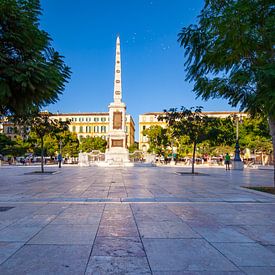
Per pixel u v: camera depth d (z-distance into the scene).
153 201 9.30
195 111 24.94
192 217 6.89
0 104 7.60
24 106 7.96
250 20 10.70
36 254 4.23
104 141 84.81
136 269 3.69
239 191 12.39
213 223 6.27
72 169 35.56
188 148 67.75
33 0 7.78
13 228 5.73
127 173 26.95
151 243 4.79
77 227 5.81
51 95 8.01
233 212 7.58
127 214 7.18
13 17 7.17
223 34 11.17
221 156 68.75
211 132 24.81
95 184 15.38
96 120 118.12
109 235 5.24
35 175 23.47
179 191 12.23
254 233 5.47
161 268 3.73
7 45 7.45
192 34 12.67
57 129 25.25
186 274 3.55
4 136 58.88
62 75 8.34
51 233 5.36
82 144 80.56
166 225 6.04
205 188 13.62
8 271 3.61
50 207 8.18
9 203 8.87
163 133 60.91
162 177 21.66
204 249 4.51
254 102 11.11
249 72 11.17
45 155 70.06
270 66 8.98
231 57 11.62
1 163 55.53
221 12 11.74
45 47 8.06
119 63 52.25
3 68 6.95
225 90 12.93
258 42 10.91
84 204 8.70
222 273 3.59
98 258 4.07
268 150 54.84
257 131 43.94
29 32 7.46
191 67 13.49
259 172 31.33
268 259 4.10
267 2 10.39
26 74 6.88
